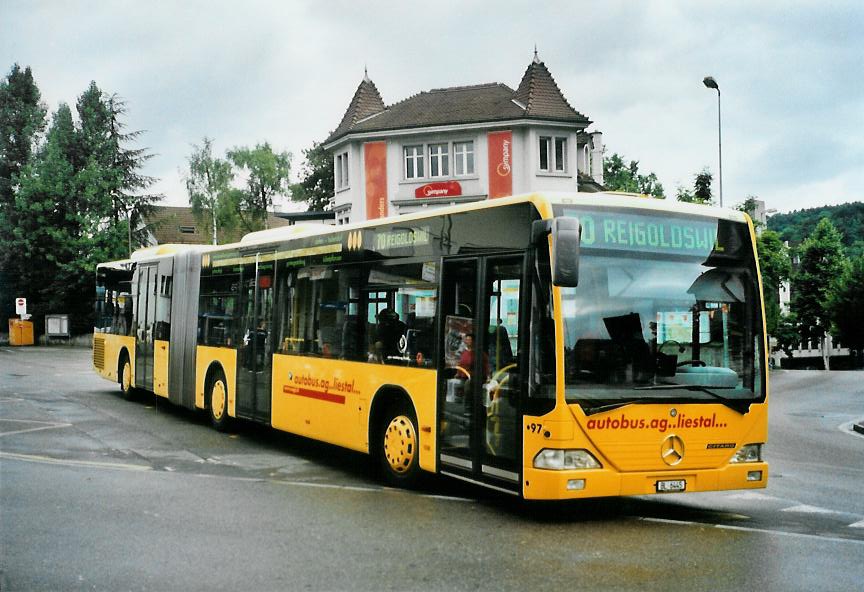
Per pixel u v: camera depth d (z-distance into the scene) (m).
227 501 9.02
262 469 11.21
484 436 8.53
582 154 53.00
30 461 11.38
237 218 70.81
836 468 12.67
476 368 8.69
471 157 44.72
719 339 8.48
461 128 44.03
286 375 12.50
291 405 12.34
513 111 43.69
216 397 14.93
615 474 7.88
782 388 34.19
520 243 8.27
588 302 8.00
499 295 8.47
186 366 16.23
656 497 9.93
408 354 9.79
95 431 14.65
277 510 8.60
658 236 8.41
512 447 8.13
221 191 69.81
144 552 6.92
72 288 54.97
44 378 27.23
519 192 43.78
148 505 8.75
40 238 55.34
